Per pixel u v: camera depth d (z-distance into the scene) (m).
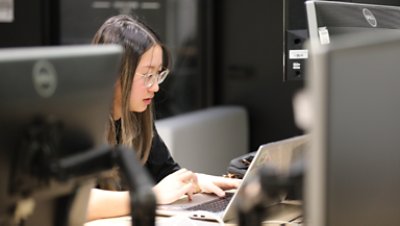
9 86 1.10
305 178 1.05
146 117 2.29
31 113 1.13
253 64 4.48
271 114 4.46
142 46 2.14
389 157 1.13
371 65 1.07
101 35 2.19
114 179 1.98
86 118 1.23
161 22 4.56
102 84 1.26
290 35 2.24
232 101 4.59
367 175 1.09
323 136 1.01
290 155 1.81
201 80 4.66
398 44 1.12
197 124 3.88
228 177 2.29
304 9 2.21
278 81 4.40
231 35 4.54
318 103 1.00
